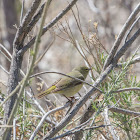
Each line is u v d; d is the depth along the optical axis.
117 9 22.00
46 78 22.47
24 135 9.00
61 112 10.25
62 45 24.78
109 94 7.66
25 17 7.80
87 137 7.69
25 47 7.94
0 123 8.53
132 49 16.28
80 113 11.39
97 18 22.25
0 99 9.48
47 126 9.68
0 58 20.97
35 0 7.57
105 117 7.93
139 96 9.04
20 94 5.31
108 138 8.23
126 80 9.21
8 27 21.50
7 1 21.66
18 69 7.84
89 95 8.07
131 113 8.23
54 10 19.75
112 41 20.47
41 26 5.10
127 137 8.34
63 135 7.31
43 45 24.12
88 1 23.61
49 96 16.16
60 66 24.02
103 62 9.39
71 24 23.38
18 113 9.45
